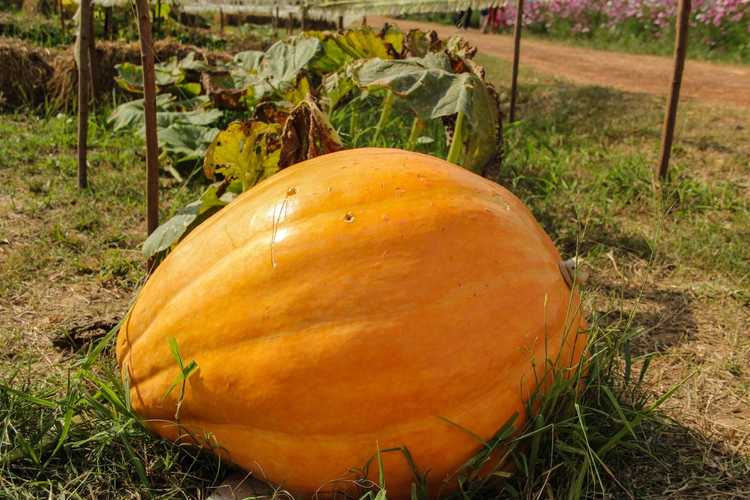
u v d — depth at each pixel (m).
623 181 5.24
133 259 3.78
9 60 6.79
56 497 2.09
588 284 3.73
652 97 8.84
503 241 2.01
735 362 2.98
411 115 6.41
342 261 1.88
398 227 1.91
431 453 1.89
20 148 5.47
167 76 6.33
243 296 1.92
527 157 5.60
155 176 3.38
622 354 2.99
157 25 10.62
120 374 2.46
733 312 3.46
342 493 1.96
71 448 2.26
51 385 2.57
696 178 5.54
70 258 3.73
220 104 5.34
